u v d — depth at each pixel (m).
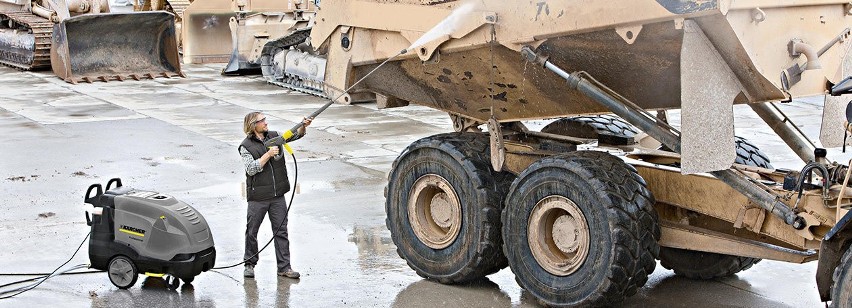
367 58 9.17
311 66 22.09
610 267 7.57
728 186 7.66
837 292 6.50
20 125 17.88
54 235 10.47
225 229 10.75
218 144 16.05
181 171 13.90
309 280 8.99
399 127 17.70
